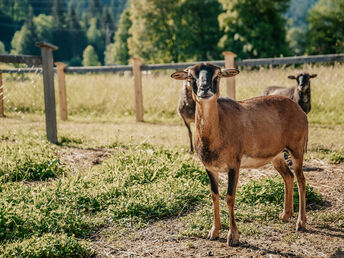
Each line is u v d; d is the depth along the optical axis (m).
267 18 35.19
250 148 3.97
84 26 137.50
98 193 4.84
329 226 4.14
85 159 6.75
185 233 3.93
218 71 3.54
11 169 5.67
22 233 3.83
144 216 4.39
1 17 116.12
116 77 14.89
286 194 4.35
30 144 7.26
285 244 3.69
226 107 3.92
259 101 4.29
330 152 7.23
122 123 11.08
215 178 3.89
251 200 4.79
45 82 7.66
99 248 3.69
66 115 12.05
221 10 45.62
